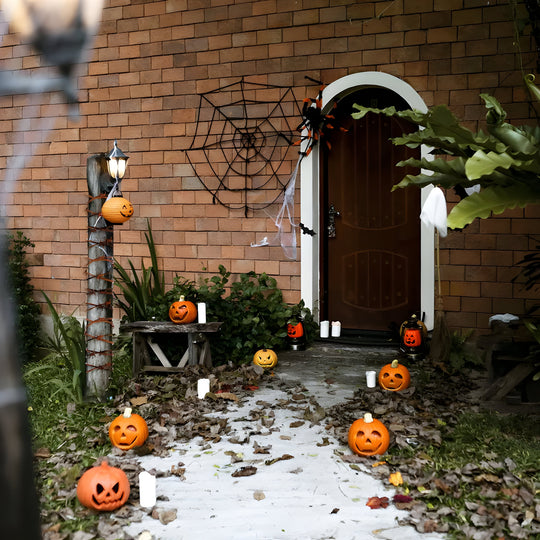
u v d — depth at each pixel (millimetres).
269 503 3248
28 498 659
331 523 3016
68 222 7867
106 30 7602
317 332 6949
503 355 4996
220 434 4273
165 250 7500
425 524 2916
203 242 7320
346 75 6598
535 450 3754
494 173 3725
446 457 3711
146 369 5723
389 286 6902
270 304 6668
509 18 5949
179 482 3533
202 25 7168
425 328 6234
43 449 3969
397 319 6891
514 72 5973
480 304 6188
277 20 6844
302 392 5219
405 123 6699
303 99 6785
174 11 7277
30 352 7645
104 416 4645
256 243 7090
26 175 8039
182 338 6195
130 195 7629
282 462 3781
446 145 3963
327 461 3781
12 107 7918
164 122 7414
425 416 4438
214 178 7227
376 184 6879
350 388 5305
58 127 7863
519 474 3424
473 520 2924
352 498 3287
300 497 3312
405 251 6812
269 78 6926
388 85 6430
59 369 5902
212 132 7203
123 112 7590
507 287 6086
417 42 6305
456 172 3953
